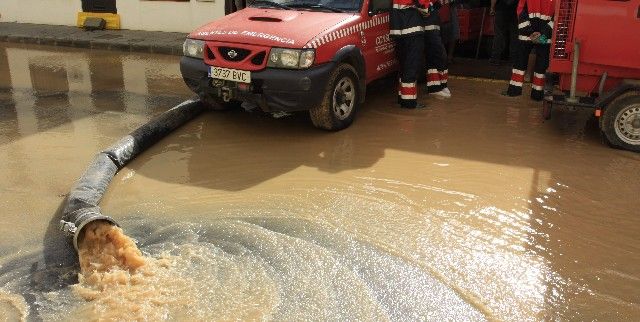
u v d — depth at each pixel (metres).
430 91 8.44
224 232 4.53
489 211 4.89
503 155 6.16
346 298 3.71
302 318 3.51
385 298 3.72
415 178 5.56
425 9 7.34
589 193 5.26
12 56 11.89
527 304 3.68
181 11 13.63
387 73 7.92
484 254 4.23
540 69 8.17
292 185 5.40
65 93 8.79
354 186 5.38
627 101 6.10
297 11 7.17
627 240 4.46
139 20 14.09
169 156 6.14
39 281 3.91
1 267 4.07
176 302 3.64
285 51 6.15
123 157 5.80
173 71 10.47
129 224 4.67
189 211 4.89
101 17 14.34
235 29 6.52
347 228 4.59
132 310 3.55
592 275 4.00
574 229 4.62
